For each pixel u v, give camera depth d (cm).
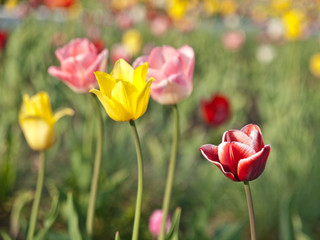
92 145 136
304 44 363
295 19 226
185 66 83
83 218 118
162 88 82
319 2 369
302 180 139
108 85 72
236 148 68
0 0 361
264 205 135
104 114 129
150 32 324
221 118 119
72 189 132
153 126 191
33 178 150
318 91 243
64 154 171
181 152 173
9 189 136
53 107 174
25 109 88
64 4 240
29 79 223
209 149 70
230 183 142
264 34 366
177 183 154
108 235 127
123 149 155
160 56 84
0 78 183
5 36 183
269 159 145
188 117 217
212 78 229
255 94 267
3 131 142
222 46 346
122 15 310
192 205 143
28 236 90
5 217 129
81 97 168
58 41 230
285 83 205
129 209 133
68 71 86
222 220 138
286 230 99
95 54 86
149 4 337
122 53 168
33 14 267
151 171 159
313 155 147
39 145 87
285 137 152
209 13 312
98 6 362
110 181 131
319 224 136
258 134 69
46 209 132
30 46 237
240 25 466
